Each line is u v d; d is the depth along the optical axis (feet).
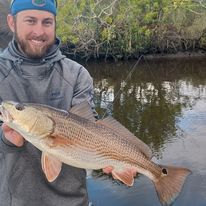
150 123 13.00
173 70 23.79
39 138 2.59
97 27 26.81
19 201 3.09
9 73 3.05
